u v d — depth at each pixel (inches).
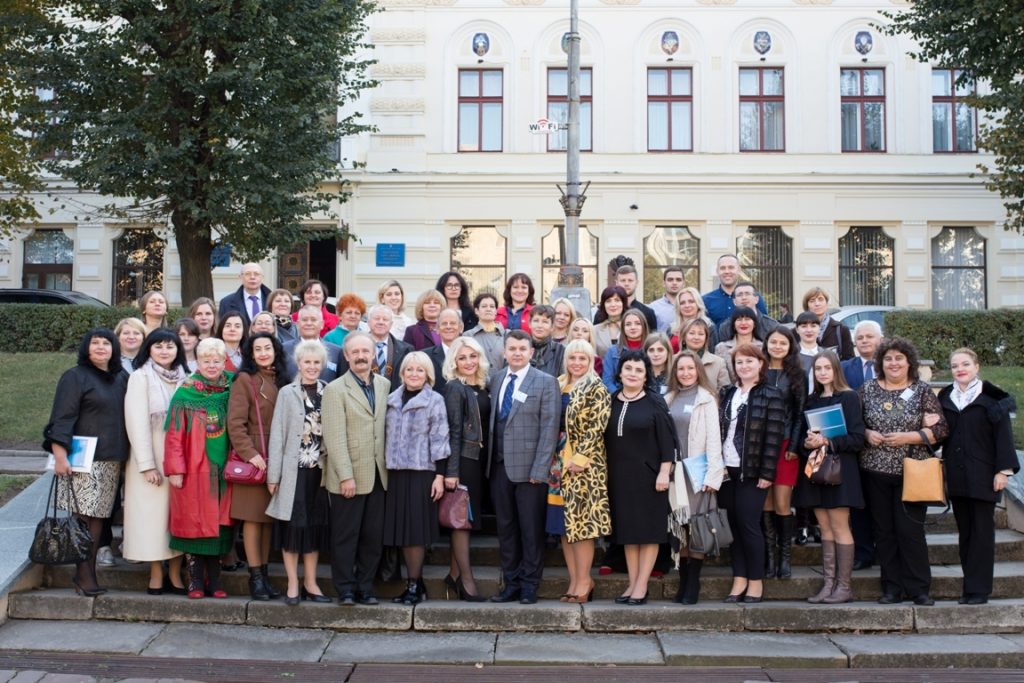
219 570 296.5
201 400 286.0
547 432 288.8
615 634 277.4
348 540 283.1
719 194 882.1
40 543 276.5
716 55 887.1
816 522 327.0
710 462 284.8
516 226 879.7
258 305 385.7
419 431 285.3
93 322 722.8
